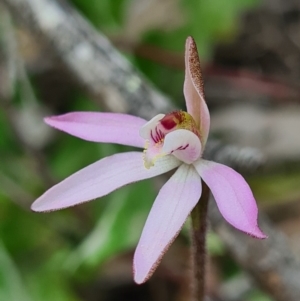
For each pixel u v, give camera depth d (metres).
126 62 0.18
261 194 0.20
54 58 0.19
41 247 0.19
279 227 0.19
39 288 0.18
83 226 0.19
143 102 0.17
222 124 0.22
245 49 0.25
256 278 0.16
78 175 0.12
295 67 0.25
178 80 0.22
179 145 0.12
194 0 0.23
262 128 0.22
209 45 0.23
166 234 0.12
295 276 0.16
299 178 0.20
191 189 0.12
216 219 0.16
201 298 0.13
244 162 0.17
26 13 0.19
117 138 0.13
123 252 0.19
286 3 0.26
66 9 0.19
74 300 0.18
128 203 0.18
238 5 0.23
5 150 0.20
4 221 0.19
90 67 0.18
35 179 0.20
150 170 0.12
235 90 0.24
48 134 0.21
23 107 0.21
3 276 0.18
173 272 0.19
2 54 0.20
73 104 0.22
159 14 0.23
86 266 0.18
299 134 0.21
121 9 0.22
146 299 0.19
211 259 0.18
